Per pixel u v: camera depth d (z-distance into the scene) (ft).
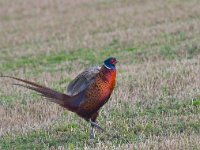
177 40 70.74
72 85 38.70
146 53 66.28
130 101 46.96
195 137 36.91
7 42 82.07
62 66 65.41
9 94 53.93
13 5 109.91
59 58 69.87
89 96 37.96
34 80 59.11
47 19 94.99
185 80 51.37
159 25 79.82
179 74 53.47
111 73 37.93
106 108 45.60
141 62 62.75
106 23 85.92
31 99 50.96
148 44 70.90
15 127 43.70
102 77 37.81
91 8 99.45
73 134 41.24
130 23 83.87
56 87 54.85
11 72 65.21
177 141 36.27
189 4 92.79
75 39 78.54
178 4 93.61
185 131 38.96
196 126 39.88
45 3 108.78
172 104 45.14
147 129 40.29
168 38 72.13
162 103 45.60
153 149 35.53
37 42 80.59
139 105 46.09
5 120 45.60
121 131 40.47
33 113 46.93
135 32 77.30
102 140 39.58
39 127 43.01
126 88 50.75
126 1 101.86
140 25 81.92
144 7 94.27
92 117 39.19
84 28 84.84
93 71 38.34
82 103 38.22
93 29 83.35
